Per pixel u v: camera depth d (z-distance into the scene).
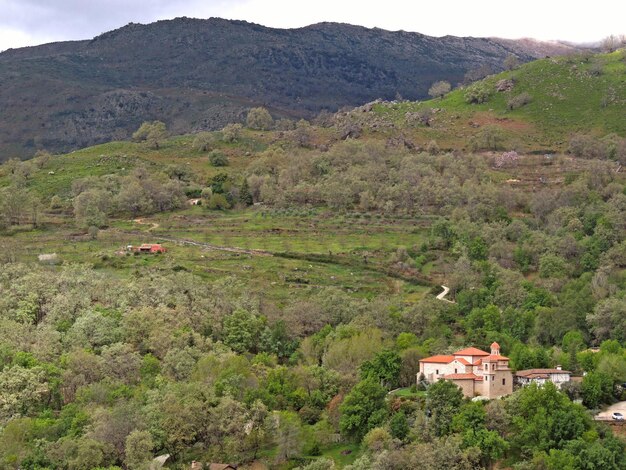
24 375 169.25
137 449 143.12
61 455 143.50
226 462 147.75
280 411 161.62
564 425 135.12
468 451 132.75
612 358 165.00
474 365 160.38
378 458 133.38
